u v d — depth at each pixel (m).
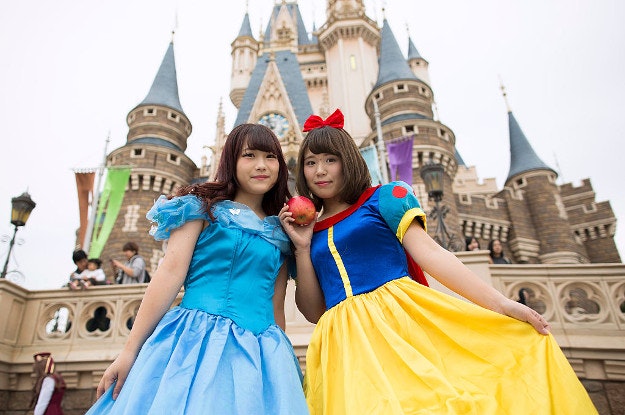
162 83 36.28
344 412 1.60
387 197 2.24
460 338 1.81
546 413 1.47
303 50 47.12
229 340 1.79
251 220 2.19
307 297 2.39
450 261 1.98
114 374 1.73
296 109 36.59
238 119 36.53
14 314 6.64
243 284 2.02
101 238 22.69
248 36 49.81
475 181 37.62
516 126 36.78
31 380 6.33
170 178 31.34
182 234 2.05
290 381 1.68
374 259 2.19
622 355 5.32
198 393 1.47
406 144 20.61
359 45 43.31
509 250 30.38
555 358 1.64
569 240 30.02
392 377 1.71
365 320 1.95
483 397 1.56
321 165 2.44
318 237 2.38
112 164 31.59
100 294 6.86
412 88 31.00
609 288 5.80
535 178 32.66
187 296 1.99
